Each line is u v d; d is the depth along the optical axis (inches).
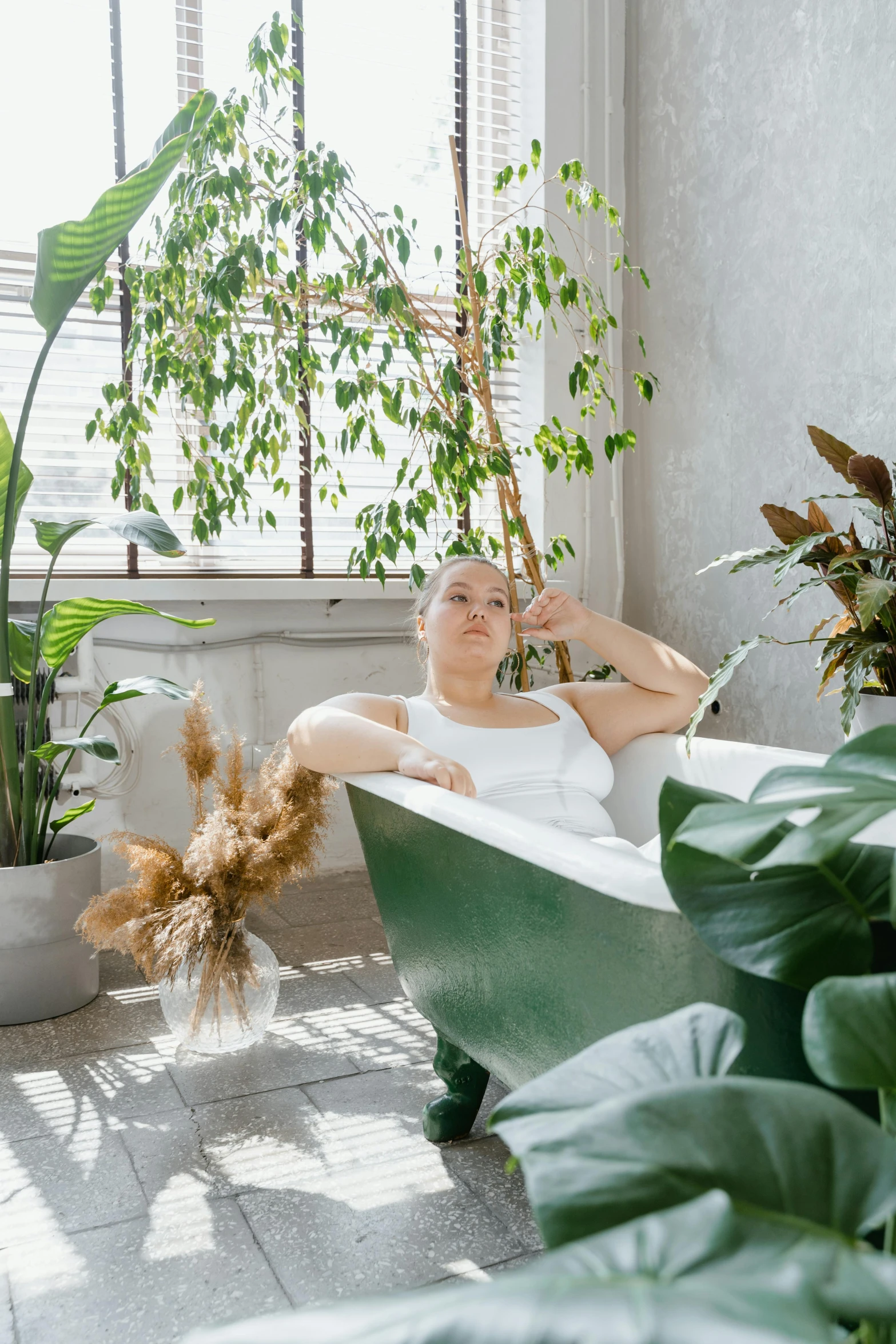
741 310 98.5
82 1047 71.4
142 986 83.2
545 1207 17.6
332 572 113.9
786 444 93.4
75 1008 78.0
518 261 99.2
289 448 112.1
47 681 83.0
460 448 94.1
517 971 43.8
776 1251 15.6
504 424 122.3
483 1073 58.6
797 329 91.4
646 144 112.7
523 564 118.6
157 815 103.7
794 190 91.0
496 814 44.0
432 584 74.5
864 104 83.0
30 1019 75.7
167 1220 50.8
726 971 31.7
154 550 74.7
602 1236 15.7
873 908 27.3
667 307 109.9
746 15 96.2
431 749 66.4
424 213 118.8
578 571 120.5
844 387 86.4
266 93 106.2
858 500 84.8
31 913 74.9
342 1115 61.6
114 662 102.1
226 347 91.6
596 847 37.7
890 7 80.2
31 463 101.8
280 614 109.7
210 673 106.3
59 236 68.6
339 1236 49.2
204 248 96.3
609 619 76.0
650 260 112.7
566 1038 41.0
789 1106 19.0
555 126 115.8
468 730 67.9
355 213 93.0
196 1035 66.0
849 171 84.8
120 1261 47.5
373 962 86.9
